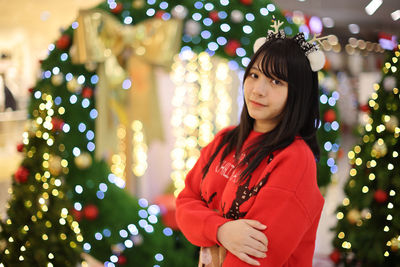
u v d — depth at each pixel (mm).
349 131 8117
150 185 3736
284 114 1105
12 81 4383
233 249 1031
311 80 1109
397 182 2139
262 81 1100
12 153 4402
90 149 2496
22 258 2371
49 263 2355
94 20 2418
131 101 2699
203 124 3729
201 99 3688
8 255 2395
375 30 5516
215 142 1315
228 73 3643
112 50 2473
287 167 1040
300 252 1103
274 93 1088
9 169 4273
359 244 2246
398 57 2176
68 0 4285
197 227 1139
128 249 2467
